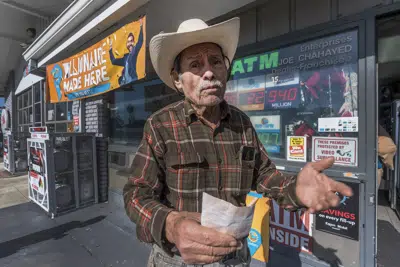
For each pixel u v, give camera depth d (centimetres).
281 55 239
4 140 903
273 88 247
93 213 429
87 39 381
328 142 212
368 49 187
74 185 448
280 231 238
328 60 211
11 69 1070
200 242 76
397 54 324
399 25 240
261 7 251
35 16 735
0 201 518
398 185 398
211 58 111
